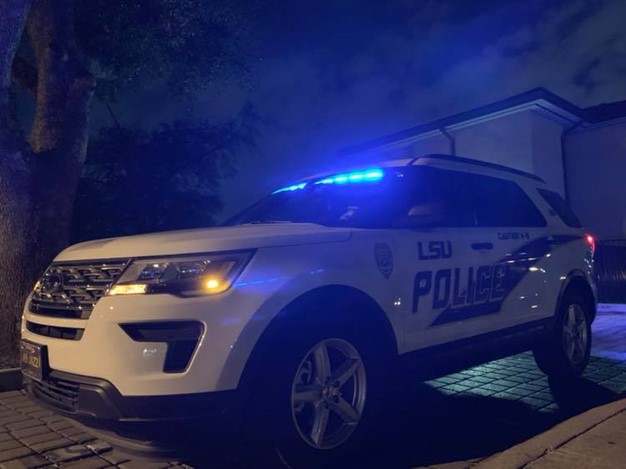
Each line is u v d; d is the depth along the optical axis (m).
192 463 3.56
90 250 3.43
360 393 3.50
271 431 3.01
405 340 3.74
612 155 15.12
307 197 4.70
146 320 2.85
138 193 18.62
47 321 3.32
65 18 7.49
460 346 4.14
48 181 7.05
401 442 3.87
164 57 9.97
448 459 3.55
